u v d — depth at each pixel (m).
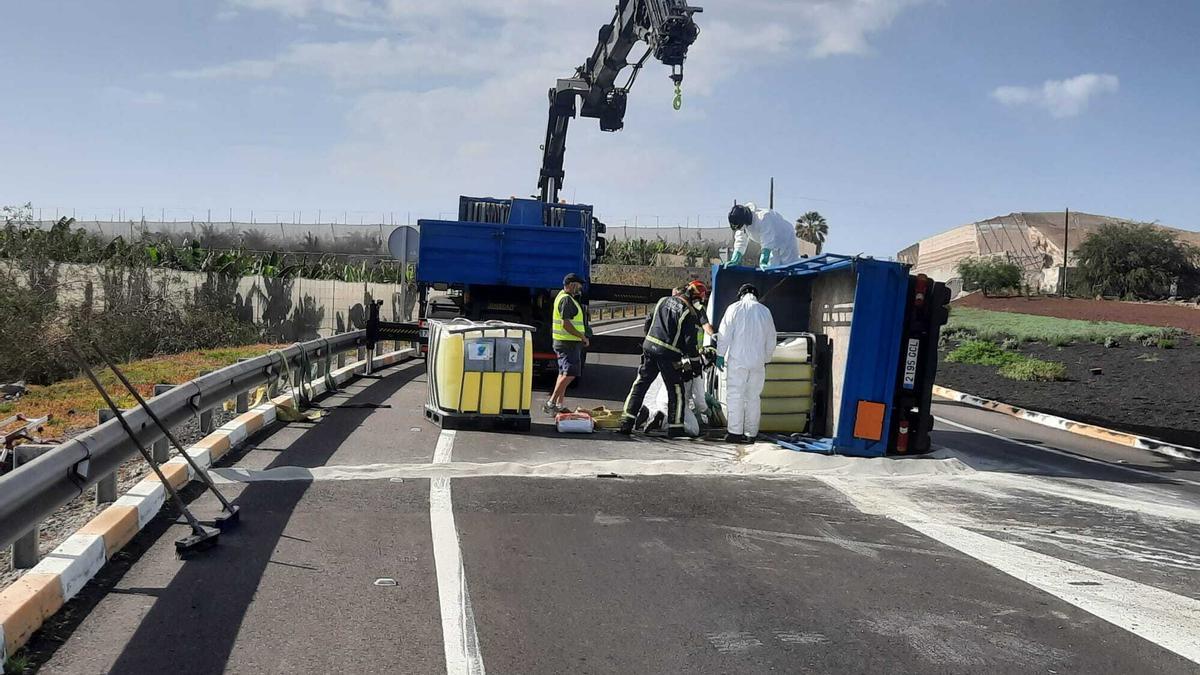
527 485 8.45
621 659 4.68
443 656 4.64
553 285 15.81
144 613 5.07
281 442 9.96
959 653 4.90
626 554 6.48
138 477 8.05
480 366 11.29
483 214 18.45
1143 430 15.77
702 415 11.70
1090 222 80.00
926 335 10.51
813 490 8.91
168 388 8.83
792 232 13.25
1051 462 11.84
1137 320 43.75
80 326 19.52
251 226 67.69
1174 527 8.09
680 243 75.06
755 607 5.51
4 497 4.93
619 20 17.48
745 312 10.91
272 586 5.55
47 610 4.88
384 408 12.98
